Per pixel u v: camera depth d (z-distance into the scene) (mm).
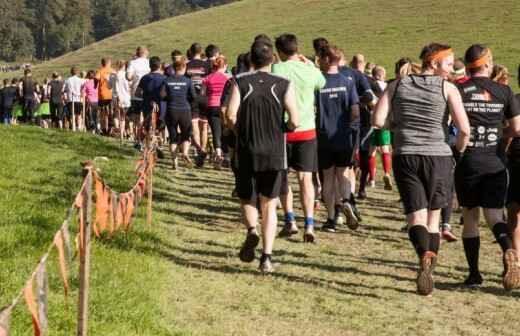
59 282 8961
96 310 8203
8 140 21922
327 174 13766
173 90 20594
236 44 81000
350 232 13992
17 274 9086
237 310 9047
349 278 10773
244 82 10250
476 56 10328
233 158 10398
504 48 62000
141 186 12258
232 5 106938
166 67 22906
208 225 13930
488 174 10203
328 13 88938
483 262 12258
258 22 91500
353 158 13539
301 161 12203
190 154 25469
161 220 13859
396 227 14828
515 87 50219
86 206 6574
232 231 13547
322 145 13398
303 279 10547
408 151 9594
